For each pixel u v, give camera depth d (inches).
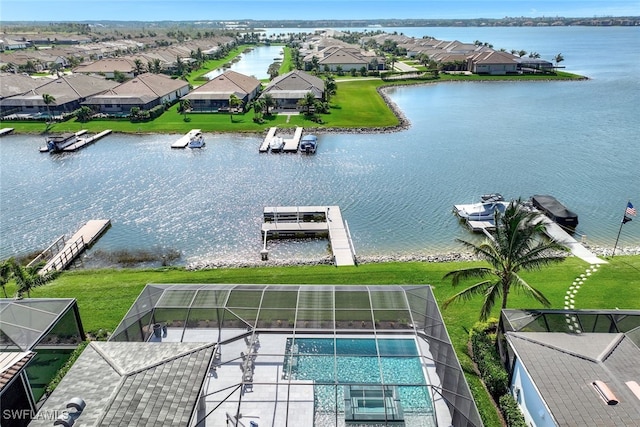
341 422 829.2
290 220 2055.9
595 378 837.2
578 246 1777.8
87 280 1551.4
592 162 2812.5
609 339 956.6
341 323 1059.3
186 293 1171.3
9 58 6683.1
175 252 1835.6
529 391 894.4
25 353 890.1
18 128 3641.7
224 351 1008.2
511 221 1066.1
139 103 3983.8
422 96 5004.9
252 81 4921.3
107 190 2432.3
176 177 2610.7
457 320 1291.8
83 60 7465.6
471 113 4141.2
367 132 3513.8
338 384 880.9
